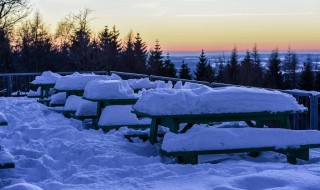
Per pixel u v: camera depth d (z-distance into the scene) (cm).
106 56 4244
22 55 4103
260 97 509
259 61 6550
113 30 6097
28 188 306
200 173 406
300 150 489
